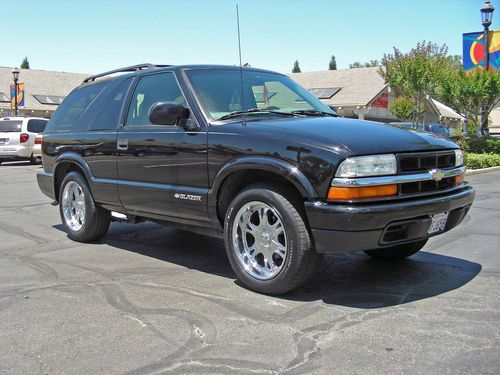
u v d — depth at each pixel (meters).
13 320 3.77
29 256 5.62
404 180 3.86
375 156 3.78
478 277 4.67
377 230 3.71
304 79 35.97
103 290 4.43
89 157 5.84
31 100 36.88
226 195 4.48
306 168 3.81
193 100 4.74
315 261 3.95
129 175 5.28
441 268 4.97
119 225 7.27
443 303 4.00
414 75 21.08
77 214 6.32
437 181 4.11
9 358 3.18
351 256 5.43
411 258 5.35
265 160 4.00
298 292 4.30
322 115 4.95
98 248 5.96
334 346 3.26
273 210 4.03
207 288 4.43
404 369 2.96
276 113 4.82
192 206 4.62
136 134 5.16
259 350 3.23
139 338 3.44
